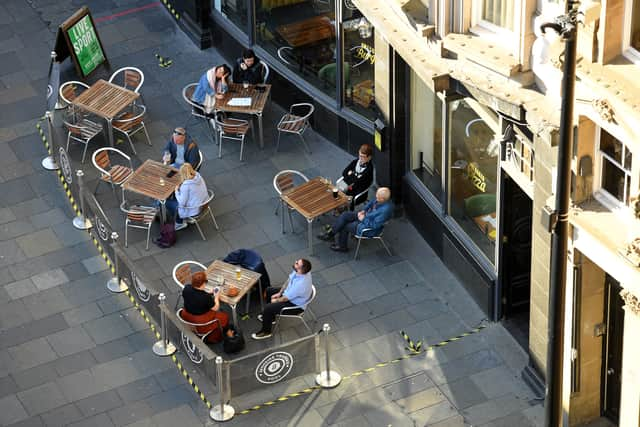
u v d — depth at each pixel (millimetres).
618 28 16969
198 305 22484
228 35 30281
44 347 23453
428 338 23234
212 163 27703
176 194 25250
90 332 23719
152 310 23391
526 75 19625
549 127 18719
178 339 22578
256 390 22031
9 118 29109
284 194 25266
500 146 21266
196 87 28453
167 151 26391
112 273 24969
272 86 29266
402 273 24688
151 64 30750
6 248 25672
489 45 20297
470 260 23594
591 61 17266
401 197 25844
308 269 22734
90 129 27625
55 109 28500
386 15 22719
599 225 18531
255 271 23688
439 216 24375
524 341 22969
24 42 31500
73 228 26078
